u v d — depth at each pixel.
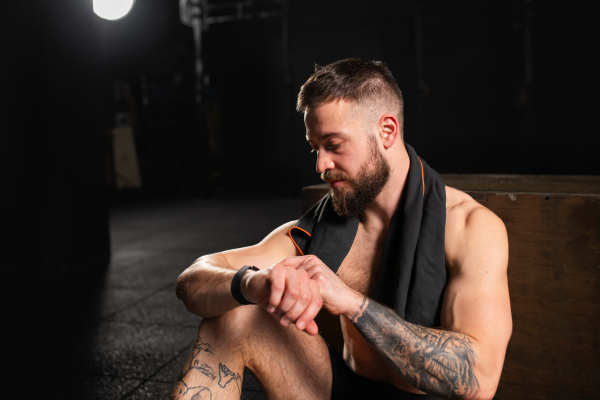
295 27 8.94
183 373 0.98
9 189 3.71
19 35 3.68
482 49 8.07
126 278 3.60
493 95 8.12
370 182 1.02
